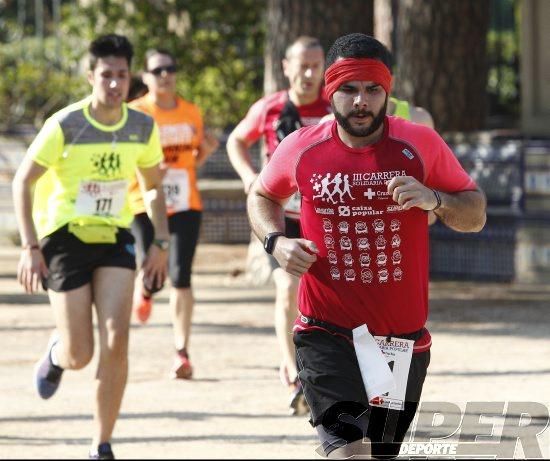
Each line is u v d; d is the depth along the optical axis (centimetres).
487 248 2652
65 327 1212
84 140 1215
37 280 1187
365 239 912
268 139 1527
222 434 1320
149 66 1781
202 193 3303
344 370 926
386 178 903
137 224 1716
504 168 2617
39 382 1302
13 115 3712
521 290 2520
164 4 3566
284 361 1430
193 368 1733
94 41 1216
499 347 1852
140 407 1472
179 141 1758
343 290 922
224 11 3612
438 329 2048
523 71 2967
